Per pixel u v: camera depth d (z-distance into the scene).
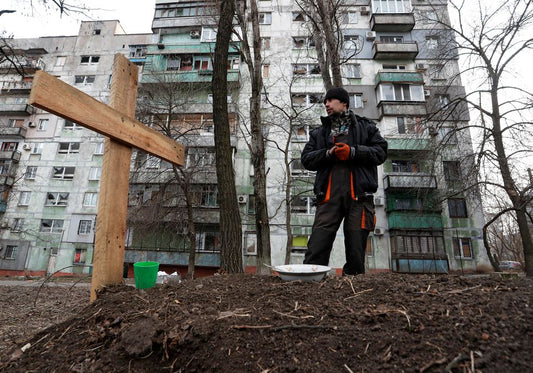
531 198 10.29
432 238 17.62
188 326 1.44
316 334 1.36
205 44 21.45
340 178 2.66
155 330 1.44
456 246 17.86
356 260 2.57
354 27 21.86
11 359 1.51
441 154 13.73
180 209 16.89
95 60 24.73
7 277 18.94
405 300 1.59
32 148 23.11
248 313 1.58
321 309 1.57
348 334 1.33
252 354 1.30
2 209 21.72
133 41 24.70
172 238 18.86
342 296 1.73
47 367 1.42
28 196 22.08
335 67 7.94
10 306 4.23
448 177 14.39
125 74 2.54
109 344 1.51
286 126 18.42
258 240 7.62
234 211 4.15
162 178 17.89
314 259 2.60
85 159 22.61
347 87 20.58
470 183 12.41
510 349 1.12
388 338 1.27
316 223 2.71
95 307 1.88
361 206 2.66
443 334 1.25
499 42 11.64
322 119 2.93
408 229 17.62
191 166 16.67
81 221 21.39
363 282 1.93
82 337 1.61
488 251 10.32
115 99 2.41
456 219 18.11
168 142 2.91
